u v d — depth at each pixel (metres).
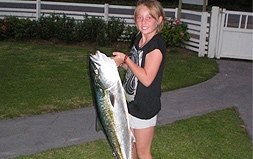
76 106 6.13
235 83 8.09
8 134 4.95
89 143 4.70
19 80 7.52
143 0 3.00
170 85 7.59
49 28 11.73
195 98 6.88
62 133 5.03
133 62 2.89
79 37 11.70
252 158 4.44
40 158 4.26
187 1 11.80
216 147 4.70
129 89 3.10
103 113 2.70
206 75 8.56
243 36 10.22
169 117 5.76
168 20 11.21
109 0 23.72
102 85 2.62
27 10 12.20
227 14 10.12
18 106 6.01
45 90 6.91
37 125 5.29
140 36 3.21
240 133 5.20
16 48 10.71
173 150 4.57
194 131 5.18
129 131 2.79
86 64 9.09
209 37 10.34
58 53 10.30
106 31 11.73
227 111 6.16
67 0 22.47
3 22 11.75
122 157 2.80
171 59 9.94
